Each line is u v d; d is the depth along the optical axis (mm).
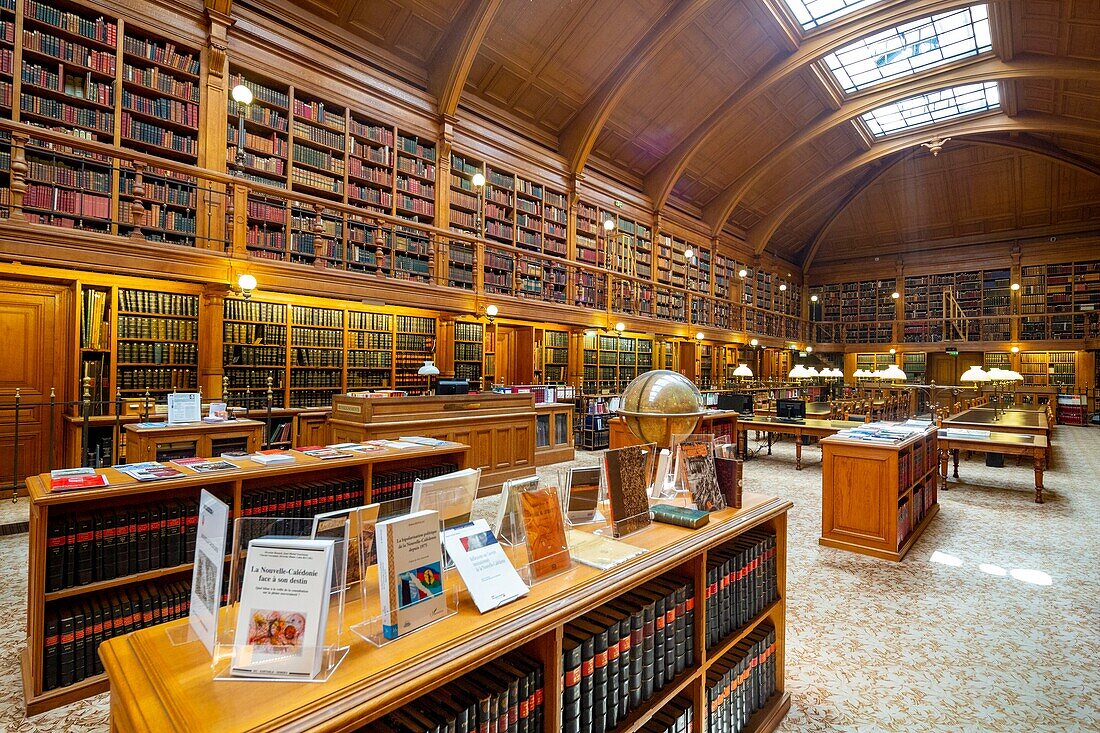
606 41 10656
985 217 18812
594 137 12039
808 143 16109
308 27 8195
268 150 7727
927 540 4887
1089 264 17266
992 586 3812
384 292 7789
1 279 5738
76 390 5949
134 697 963
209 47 6973
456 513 1604
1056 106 13492
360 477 3688
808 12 11641
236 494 2910
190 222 6789
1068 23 10609
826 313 22641
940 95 14391
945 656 2875
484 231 10383
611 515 1862
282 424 7004
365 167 8789
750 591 2277
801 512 5879
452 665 1091
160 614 2646
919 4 10734
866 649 2951
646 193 14945
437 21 9070
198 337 6617
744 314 17891
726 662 2168
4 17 5754
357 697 970
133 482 2555
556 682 1361
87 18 6281
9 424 5785
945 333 19641
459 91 9516
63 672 2367
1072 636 3090
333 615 1240
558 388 9930
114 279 6105
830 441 4699
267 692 975
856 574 4043
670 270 15539
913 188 19094
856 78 13883
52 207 5879
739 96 13148
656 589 1840
